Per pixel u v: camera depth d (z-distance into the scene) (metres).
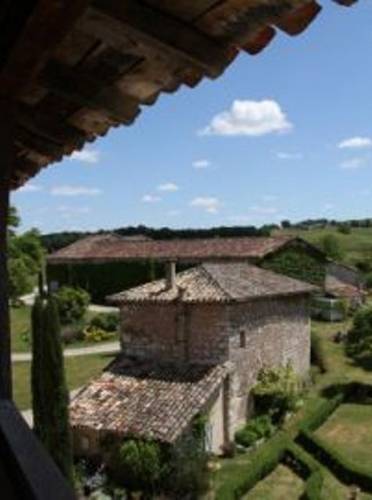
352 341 48.34
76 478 26.92
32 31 2.80
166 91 3.63
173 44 2.94
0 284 3.94
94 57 3.39
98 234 86.56
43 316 23.17
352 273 74.69
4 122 3.68
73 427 28.72
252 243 60.31
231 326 32.41
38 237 59.69
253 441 31.55
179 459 26.64
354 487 26.30
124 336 34.59
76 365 49.62
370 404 39.28
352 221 150.38
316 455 30.56
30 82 3.50
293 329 39.41
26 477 3.09
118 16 2.84
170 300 32.88
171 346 33.28
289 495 26.47
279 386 34.47
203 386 30.55
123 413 29.03
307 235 128.62
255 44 2.93
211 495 26.53
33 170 5.68
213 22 2.81
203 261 62.09
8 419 3.64
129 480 27.42
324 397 39.47
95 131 4.34
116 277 70.25
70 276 72.81
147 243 70.94
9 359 3.94
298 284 39.81
